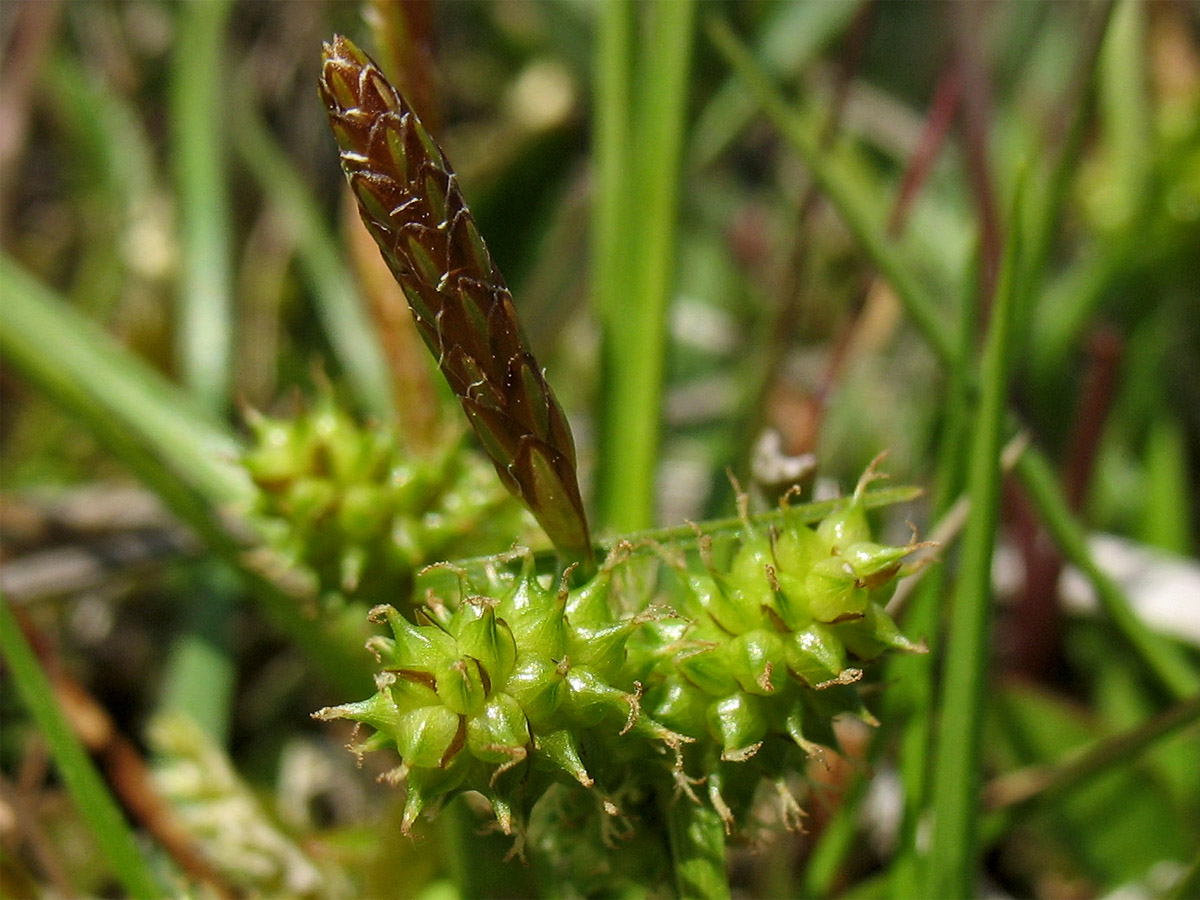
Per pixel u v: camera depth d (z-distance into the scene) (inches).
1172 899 2.4
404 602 2.6
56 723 2.4
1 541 3.5
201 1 4.2
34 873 3.1
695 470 4.1
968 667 2.4
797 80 4.6
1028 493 2.8
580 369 4.6
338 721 3.5
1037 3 5.0
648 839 2.2
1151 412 3.9
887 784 3.2
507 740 1.9
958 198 4.7
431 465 2.6
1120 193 4.3
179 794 3.0
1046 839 3.1
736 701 2.0
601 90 3.0
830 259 4.7
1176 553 3.6
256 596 2.9
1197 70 4.7
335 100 1.9
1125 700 3.3
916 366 4.3
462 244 1.9
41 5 4.5
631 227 3.0
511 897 2.6
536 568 2.2
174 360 4.4
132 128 4.8
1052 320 3.8
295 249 4.5
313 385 4.4
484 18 5.5
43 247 4.8
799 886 3.1
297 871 2.9
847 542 2.1
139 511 3.6
